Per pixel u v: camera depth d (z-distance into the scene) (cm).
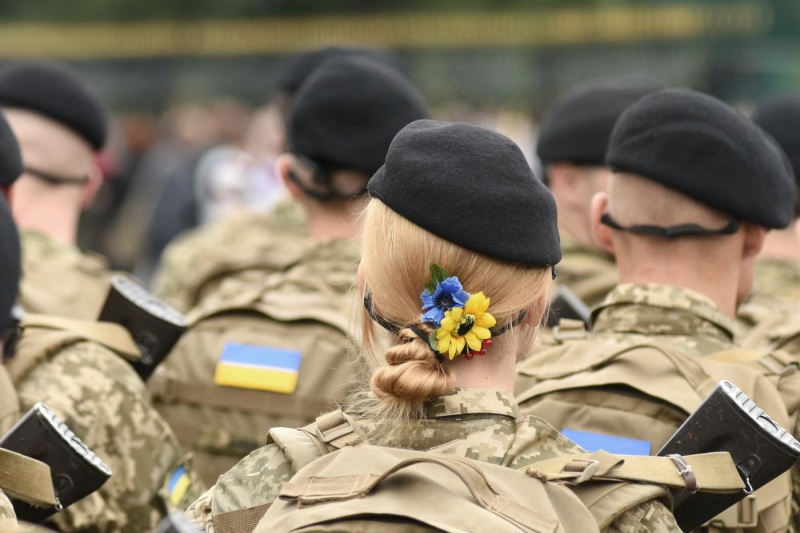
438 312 516
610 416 698
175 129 3834
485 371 545
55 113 1088
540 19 4419
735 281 764
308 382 879
